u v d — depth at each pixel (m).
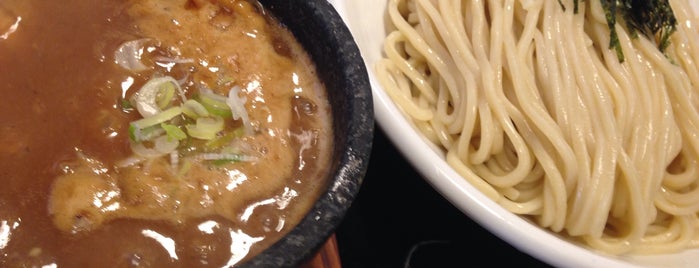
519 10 0.45
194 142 0.24
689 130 0.43
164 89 0.25
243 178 0.23
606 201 0.38
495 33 0.43
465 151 0.41
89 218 0.21
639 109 0.42
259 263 0.19
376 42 0.45
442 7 0.45
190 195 0.23
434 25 0.45
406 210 0.39
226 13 0.28
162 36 0.27
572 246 0.34
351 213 0.38
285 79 0.27
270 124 0.25
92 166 0.22
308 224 0.20
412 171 0.40
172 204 0.22
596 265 0.34
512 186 0.41
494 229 0.34
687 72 0.46
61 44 0.26
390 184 0.40
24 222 0.21
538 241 0.34
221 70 0.26
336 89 0.26
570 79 0.42
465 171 0.39
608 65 0.44
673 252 0.41
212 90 0.26
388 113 0.36
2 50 0.25
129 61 0.26
